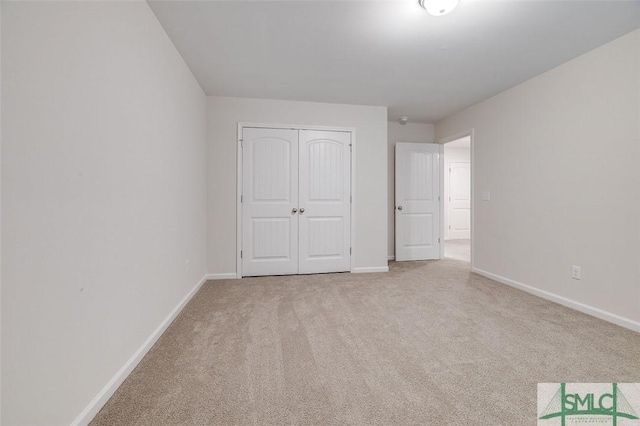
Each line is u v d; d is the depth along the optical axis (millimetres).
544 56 2527
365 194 3910
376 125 3916
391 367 1652
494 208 3523
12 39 898
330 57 2557
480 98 3625
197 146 3045
